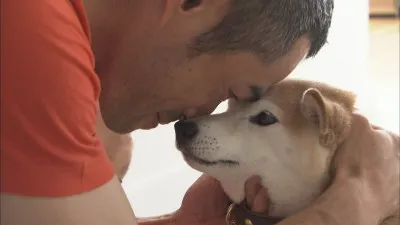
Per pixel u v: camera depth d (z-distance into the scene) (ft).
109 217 2.47
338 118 3.73
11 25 2.23
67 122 2.30
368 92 9.50
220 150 3.85
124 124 3.52
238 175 3.94
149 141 6.50
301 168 3.86
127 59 3.13
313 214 3.39
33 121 2.24
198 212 4.07
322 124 3.69
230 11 2.89
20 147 2.24
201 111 3.67
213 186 4.13
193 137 3.86
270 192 3.98
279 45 3.07
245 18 2.90
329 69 8.66
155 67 3.13
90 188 2.41
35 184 2.27
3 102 2.21
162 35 2.98
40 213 2.28
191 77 3.19
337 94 4.06
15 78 2.21
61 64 2.29
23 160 2.25
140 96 3.32
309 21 3.13
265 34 2.99
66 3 2.45
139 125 3.57
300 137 3.85
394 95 10.73
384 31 16.33
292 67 3.27
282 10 2.96
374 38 15.49
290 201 3.97
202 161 3.90
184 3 2.86
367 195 3.55
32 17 2.26
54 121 2.27
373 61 13.19
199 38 2.98
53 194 2.29
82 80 2.38
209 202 4.08
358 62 9.21
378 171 3.66
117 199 2.53
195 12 2.88
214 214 4.08
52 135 2.28
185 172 6.89
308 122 3.87
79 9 2.53
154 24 2.95
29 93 2.22
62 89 2.28
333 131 3.73
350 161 3.67
